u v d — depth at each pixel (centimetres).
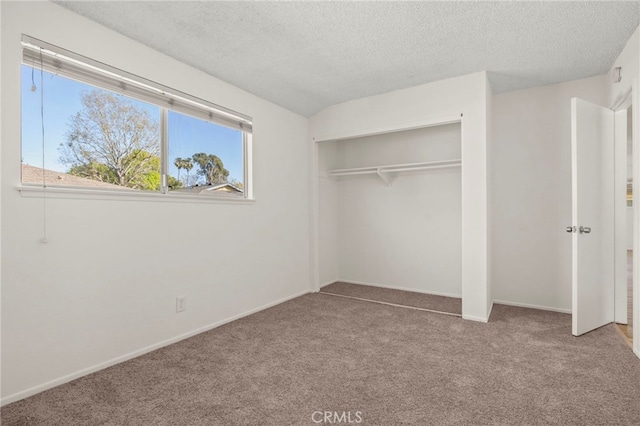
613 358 221
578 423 154
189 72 272
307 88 337
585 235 266
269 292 352
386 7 204
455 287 394
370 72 302
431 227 409
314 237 416
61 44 193
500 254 358
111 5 196
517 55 271
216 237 292
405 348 241
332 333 273
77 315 199
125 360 223
